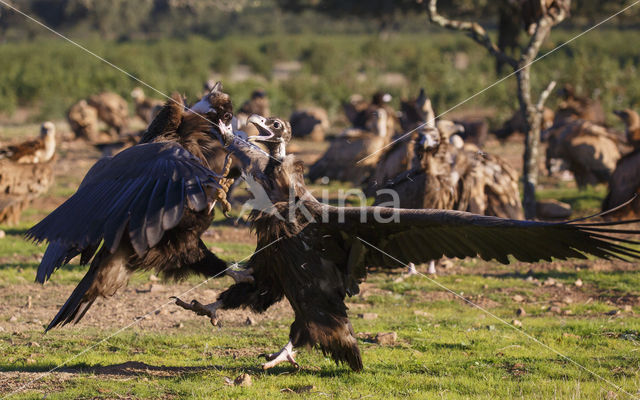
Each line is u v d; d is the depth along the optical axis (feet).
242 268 44.01
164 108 41.91
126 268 37.73
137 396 42.45
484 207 97.04
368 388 44.73
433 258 40.88
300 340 44.01
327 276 42.06
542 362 50.78
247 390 43.60
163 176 30.81
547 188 142.31
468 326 63.00
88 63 346.13
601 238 36.73
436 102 249.34
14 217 109.09
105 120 204.64
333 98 261.44
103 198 30.71
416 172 80.02
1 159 107.45
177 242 38.22
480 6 236.22
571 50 357.00
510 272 88.02
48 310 67.36
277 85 278.26
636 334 58.59
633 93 230.48
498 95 231.91
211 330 61.57
